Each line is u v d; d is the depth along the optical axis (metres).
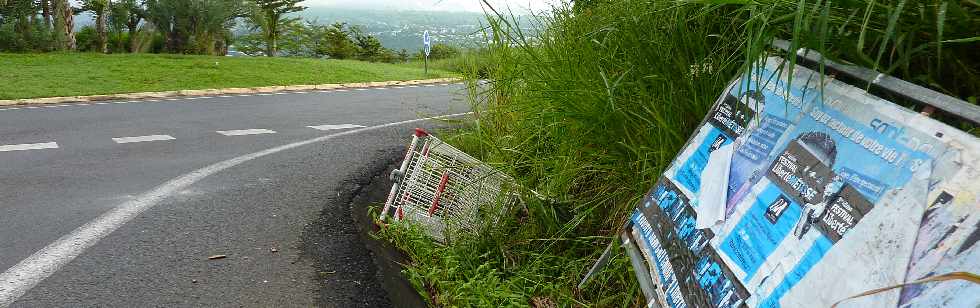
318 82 18.83
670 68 3.47
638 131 3.42
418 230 4.04
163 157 6.82
